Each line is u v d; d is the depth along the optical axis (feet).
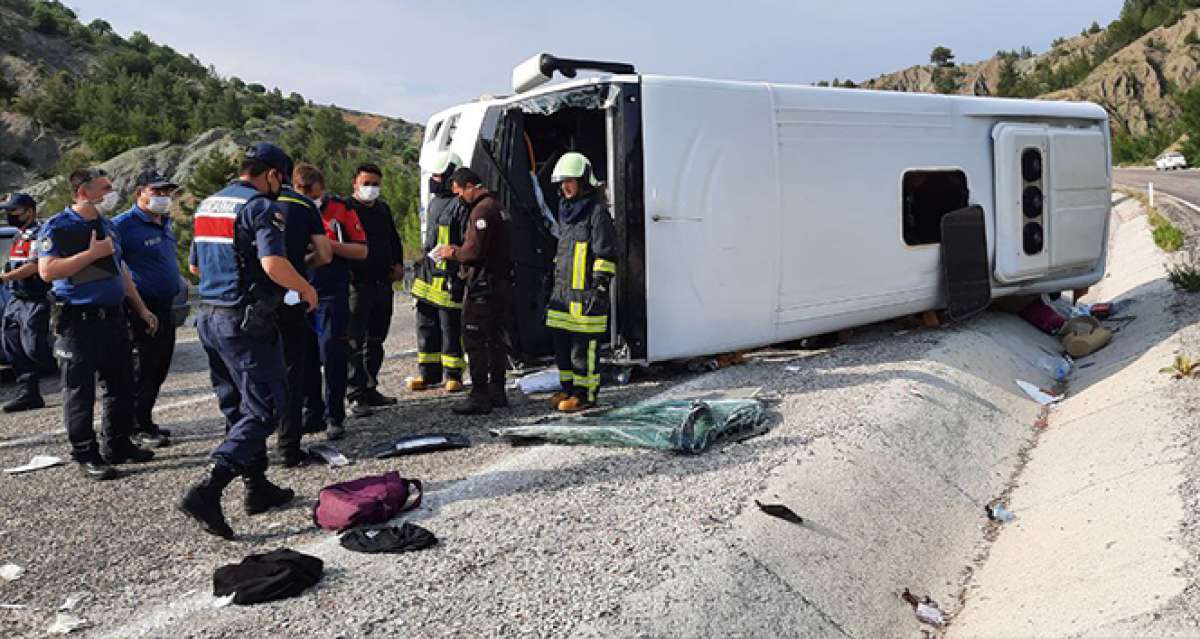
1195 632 10.05
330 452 17.33
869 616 12.26
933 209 26.27
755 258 22.35
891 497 15.43
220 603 10.88
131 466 17.94
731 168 21.76
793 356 24.43
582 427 17.19
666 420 17.19
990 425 20.40
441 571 11.55
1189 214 64.08
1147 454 16.20
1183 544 12.17
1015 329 29.12
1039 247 28.22
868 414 18.15
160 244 19.36
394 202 81.15
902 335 26.48
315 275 18.37
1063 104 29.91
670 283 21.20
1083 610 11.51
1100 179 30.60
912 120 25.49
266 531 13.78
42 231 16.28
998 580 13.71
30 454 19.22
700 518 13.08
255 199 13.76
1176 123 216.33
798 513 13.67
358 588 11.17
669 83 20.95
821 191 23.45
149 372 19.38
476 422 19.94
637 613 10.45
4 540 13.85
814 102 23.36
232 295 13.79
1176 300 29.78
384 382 25.70
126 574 12.35
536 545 12.28
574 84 21.11
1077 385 24.54
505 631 10.07
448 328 22.94
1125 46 506.07
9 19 416.05
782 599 11.64
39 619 11.07
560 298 20.01
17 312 23.32
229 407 14.88
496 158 22.93
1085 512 14.92
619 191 20.70
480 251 19.92
